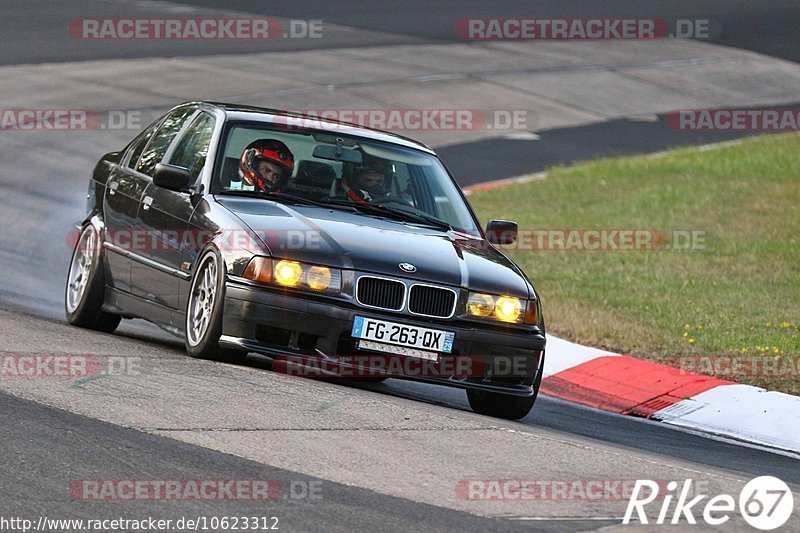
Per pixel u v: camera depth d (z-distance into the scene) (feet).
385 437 73.31
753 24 435.53
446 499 62.28
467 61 341.00
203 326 91.35
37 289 134.82
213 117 104.06
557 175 235.40
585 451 76.43
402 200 101.30
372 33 375.04
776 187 227.81
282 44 344.90
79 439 66.80
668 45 388.78
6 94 253.85
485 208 205.77
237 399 78.33
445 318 89.71
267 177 98.63
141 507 57.11
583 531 58.85
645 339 129.70
